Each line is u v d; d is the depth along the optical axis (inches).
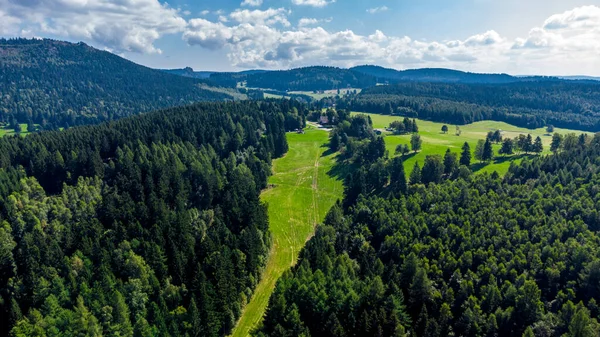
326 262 3722.9
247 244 4205.2
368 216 4864.7
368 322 3009.4
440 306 3388.3
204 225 4739.2
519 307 3159.5
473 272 3686.0
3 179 5349.4
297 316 3090.6
